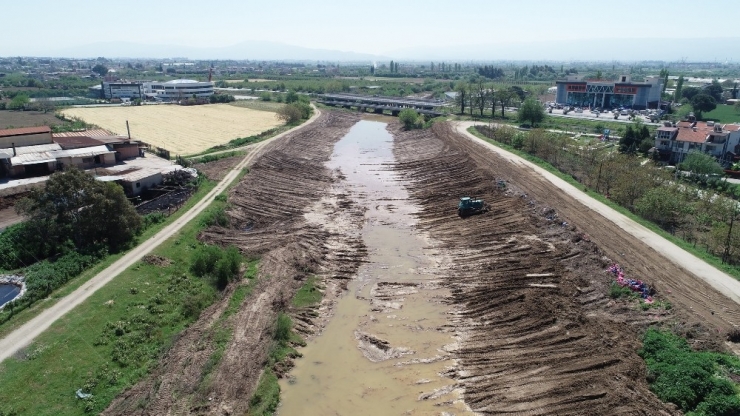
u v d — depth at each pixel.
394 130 156.12
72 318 41.53
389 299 51.84
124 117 170.88
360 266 59.28
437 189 86.69
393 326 46.88
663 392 34.41
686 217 66.88
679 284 46.66
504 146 110.00
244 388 36.62
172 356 39.62
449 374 39.75
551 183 80.00
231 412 34.19
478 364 40.56
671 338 39.47
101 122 158.25
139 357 39.28
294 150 115.75
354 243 65.50
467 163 96.38
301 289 53.12
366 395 37.47
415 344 44.00
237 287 51.50
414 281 55.50
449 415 35.16
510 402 35.78
